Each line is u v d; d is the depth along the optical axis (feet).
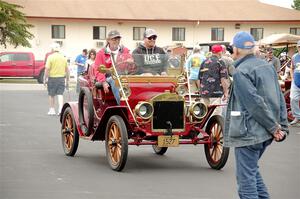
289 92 60.08
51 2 195.83
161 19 196.85
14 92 105.29
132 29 199.72
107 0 201.98
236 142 21.74
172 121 33.47
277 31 207.51
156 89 34.73
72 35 195.62
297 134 51.52
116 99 34.40
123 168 33.19
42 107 75.56
